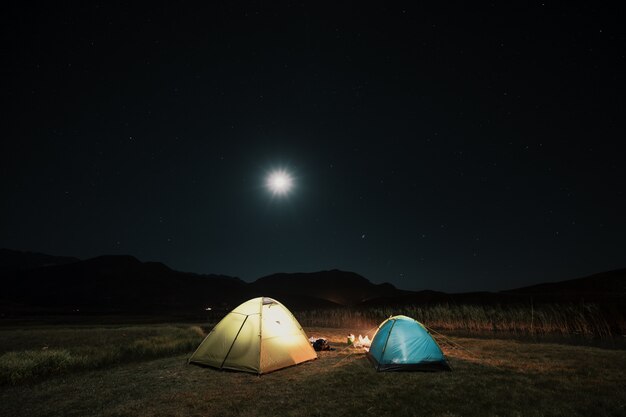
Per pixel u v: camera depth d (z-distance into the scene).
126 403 7.03
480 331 19.97
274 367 9.39
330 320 27.30
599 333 17.81
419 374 8.96
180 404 6.93
